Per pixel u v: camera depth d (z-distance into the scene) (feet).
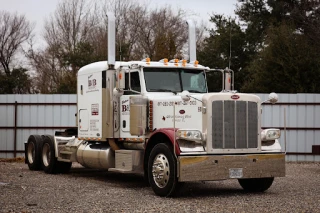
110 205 27.84
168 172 30.66
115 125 38.06
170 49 105.91
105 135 38.75
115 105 38.24
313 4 103.50
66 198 30.32
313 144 60.34
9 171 48.08
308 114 60.34
